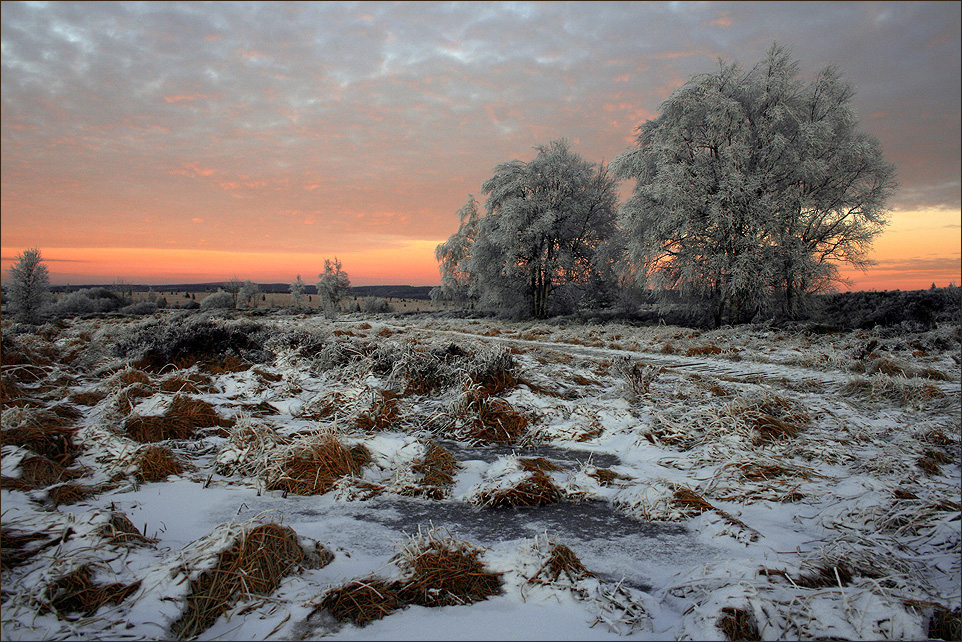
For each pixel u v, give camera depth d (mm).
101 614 2434
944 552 3262
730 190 22953
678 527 3834
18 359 9258
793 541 3584
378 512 4074
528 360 11250
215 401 7324
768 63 24109
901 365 10453
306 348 11391
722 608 2486
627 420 6977
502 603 2699
